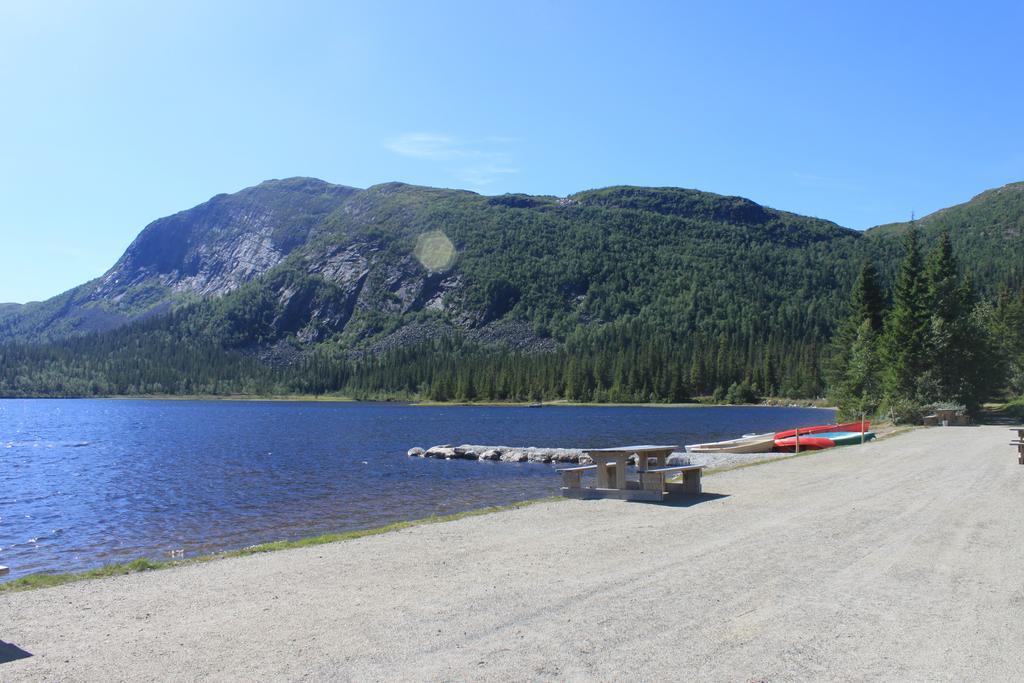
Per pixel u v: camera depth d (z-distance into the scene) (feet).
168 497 92.12
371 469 123.44
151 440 209.05
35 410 489.26
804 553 33.76
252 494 93.15
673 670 19.57
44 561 57.00
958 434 113.80
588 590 27.78
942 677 19.16
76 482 110.42
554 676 19.17
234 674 19.54
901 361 163.32
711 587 27.99
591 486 55.52
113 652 21.47
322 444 189.57
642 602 26.05
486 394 595.47
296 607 26.13
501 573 30.86
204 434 238.07
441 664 20.11
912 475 63.00
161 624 24.31
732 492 54.85
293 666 20.08
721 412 428.56
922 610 25.02
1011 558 32.53
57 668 20.15
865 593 27.09
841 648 21.33
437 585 29.01
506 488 94.63
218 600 27.30
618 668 19.71
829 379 217.97
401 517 72.74
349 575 31.04
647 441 191.93
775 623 23.61
